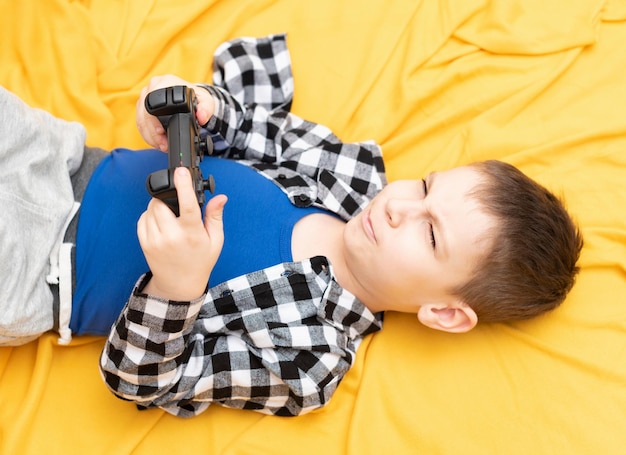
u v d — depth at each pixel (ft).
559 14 3.76
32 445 2.86
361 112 3.63
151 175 2.07
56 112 3.38
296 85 3.65
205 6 3.65
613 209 3.36
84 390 3.01
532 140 3.52
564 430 2.97
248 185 2.97
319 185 3.09
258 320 2.77
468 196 2.73
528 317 3.05
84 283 2.76
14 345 2.92
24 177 2.60
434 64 3.71
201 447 2.98
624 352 3.09
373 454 2.95
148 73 3.57
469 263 2.73
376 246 2.78
